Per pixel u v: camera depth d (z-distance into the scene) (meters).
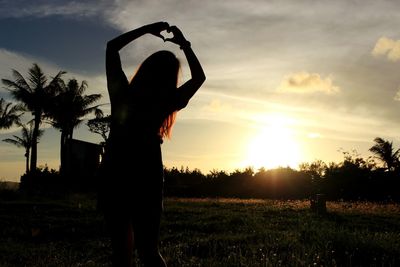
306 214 16.36
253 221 12.78
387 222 13.73
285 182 35.72
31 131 53.19
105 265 6.49
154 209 3.07
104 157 3.17
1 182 30.05
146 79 3.18
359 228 12.00
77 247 9.05
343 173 32.47
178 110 3.29
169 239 9.49
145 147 3.10
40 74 46.78
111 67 3.19
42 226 12.88
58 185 38.72
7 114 53.66
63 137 47.31
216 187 38.53
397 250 6.93
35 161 45.03
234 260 6.44
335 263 6.05
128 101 3.15
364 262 6.48
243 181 38.44
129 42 3.24
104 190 3.12
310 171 35.50
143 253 3.09
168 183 41.84
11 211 17.00
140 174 3.06
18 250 8.50
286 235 8.64
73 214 16.09
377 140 52.53
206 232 11.17
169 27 3.37
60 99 47.00
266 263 5.85
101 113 48.78
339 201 28.75
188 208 19.17
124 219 3.09
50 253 7.67
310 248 7.04
